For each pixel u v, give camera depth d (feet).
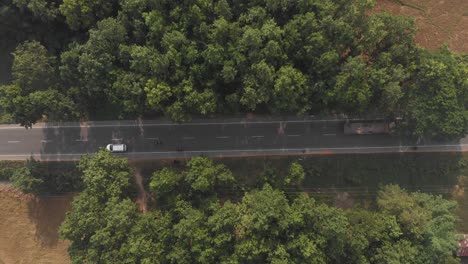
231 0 291.38
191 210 292.81
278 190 298.15
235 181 319.88
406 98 297.74
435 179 332.39
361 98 282.56
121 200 310.04
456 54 328.29
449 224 291.79
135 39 298.15
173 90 285.23
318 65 279.90
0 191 336.29
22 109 295.48
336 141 332.60
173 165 332.39
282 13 288.30
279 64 285.64
